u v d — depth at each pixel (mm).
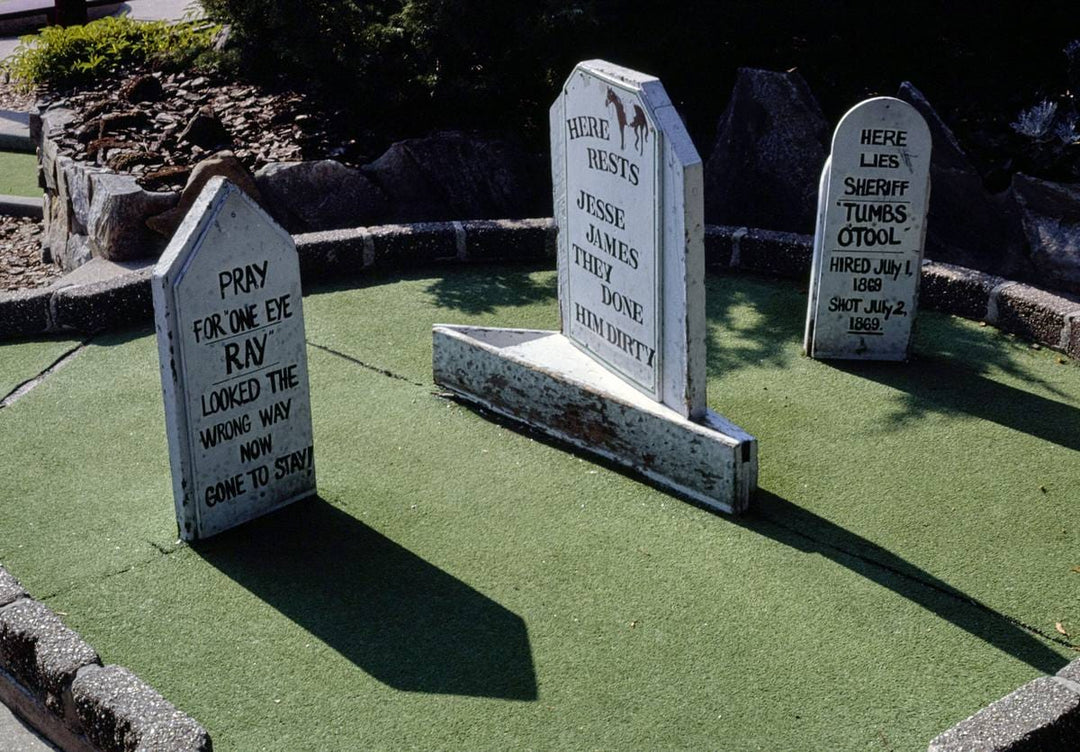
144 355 7109
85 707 4055
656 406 5762
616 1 9188
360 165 9109
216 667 4574
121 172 8844
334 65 9562
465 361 6473
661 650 4645
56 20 13781
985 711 3949
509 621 4816
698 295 5430
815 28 9844
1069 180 8469
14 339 7320
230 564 5191
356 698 4410
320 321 7496
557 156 6328
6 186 11344
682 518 5496
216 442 5242
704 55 9602
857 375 6816
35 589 5023
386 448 6098
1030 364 6910
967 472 5840
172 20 14625
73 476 5871
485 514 5543
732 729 4250
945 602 4906
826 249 6766
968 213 8508
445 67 9406
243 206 5066
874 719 4289
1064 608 4871
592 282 6242
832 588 4996
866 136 6516
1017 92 9703
